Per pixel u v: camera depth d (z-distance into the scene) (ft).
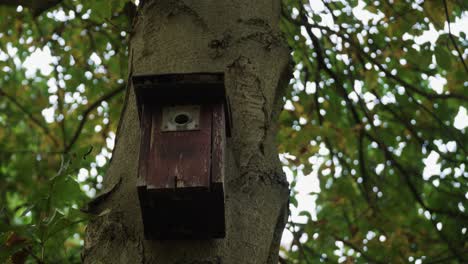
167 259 7.42
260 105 9.09
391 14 17.61
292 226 17.02
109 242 7.70
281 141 18.25
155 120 8.18
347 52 18.81
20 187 19.60
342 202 19.84
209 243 7.54
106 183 8.42
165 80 8.13
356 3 18.75
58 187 8.59
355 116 18.38
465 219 17.61
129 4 15.10
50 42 19.54
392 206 20.44
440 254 17.49
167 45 9.48
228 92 9.02
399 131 20.17
